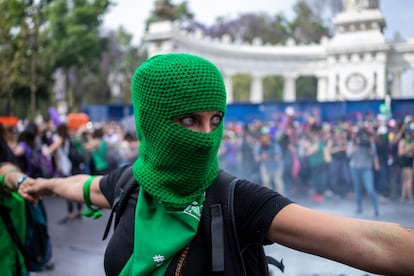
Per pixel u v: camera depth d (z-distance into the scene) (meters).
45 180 1.82
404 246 0.91
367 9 22.78
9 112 27.23
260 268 1.21
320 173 9.57
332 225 0.99
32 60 25.56
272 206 1.09
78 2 34.91
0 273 2.16
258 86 28.50
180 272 1.11
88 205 1.58
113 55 44.66
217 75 1.09
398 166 9.33
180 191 1.13
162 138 1.09
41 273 4.60
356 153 7.65
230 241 1.12
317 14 41.19
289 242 1.06
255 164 9.99
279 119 15.78
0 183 2.07
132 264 1.17
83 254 5.32
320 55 27.75
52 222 7.37
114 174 1.49
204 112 1.07
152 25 21.84
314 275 3.85
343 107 14.68
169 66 1.07
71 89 41.03
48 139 9.62
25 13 24.73
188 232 1.12
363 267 0.95
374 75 22.64
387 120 13.04
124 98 44.22
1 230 2.17
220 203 1.15
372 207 8.27
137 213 1.19
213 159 1.13
